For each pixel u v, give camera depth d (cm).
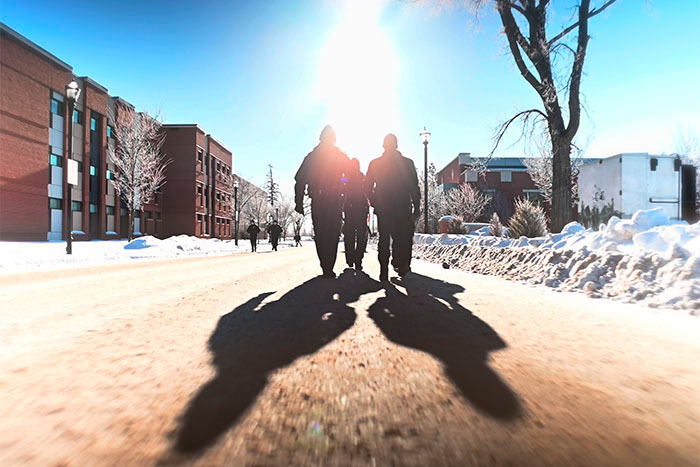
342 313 269
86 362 160
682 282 305
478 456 88
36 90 2442
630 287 343
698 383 137
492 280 495
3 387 131
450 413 111
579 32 984
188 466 84
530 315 263
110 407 115
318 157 512
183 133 4134
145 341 195
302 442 94
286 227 7569
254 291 390
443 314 266
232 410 113
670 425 104
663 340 198
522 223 1012
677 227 381
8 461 84
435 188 3494
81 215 2839
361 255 662
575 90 981
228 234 5544
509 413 111
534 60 1009
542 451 91
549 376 143
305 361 161
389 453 89
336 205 518
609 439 96
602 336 205
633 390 130
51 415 109
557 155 1013
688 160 2631
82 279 538
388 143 495
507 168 3750
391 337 203
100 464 84
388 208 476
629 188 1389
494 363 159
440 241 1130
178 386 133
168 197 4088
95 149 3016
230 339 199
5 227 2238
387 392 127
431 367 153
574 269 429
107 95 3111
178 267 766
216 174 4956
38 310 288
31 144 2400
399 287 418
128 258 1142
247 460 86
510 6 1026
